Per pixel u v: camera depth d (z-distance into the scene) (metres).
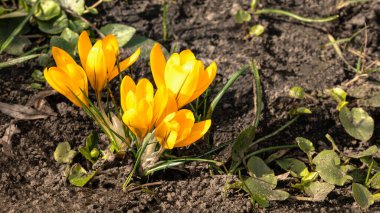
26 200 0.72
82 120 0.77
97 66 0.69
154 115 0.68
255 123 0.75
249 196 0.72
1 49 0.79
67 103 0.77
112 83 0.79
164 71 0.69
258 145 0.76
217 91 0.78
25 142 0.75
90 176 0.72
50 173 0.73
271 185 0.73
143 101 0.67
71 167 0.74
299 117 0.77
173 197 0.72
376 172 0.75
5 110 0.76
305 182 0.73
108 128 0.71
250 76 0.79
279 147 0.75
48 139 0.75
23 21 0.79
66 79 0.69
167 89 0.68
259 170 0.73
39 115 0.76
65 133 0.76
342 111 0.77
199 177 0.73
